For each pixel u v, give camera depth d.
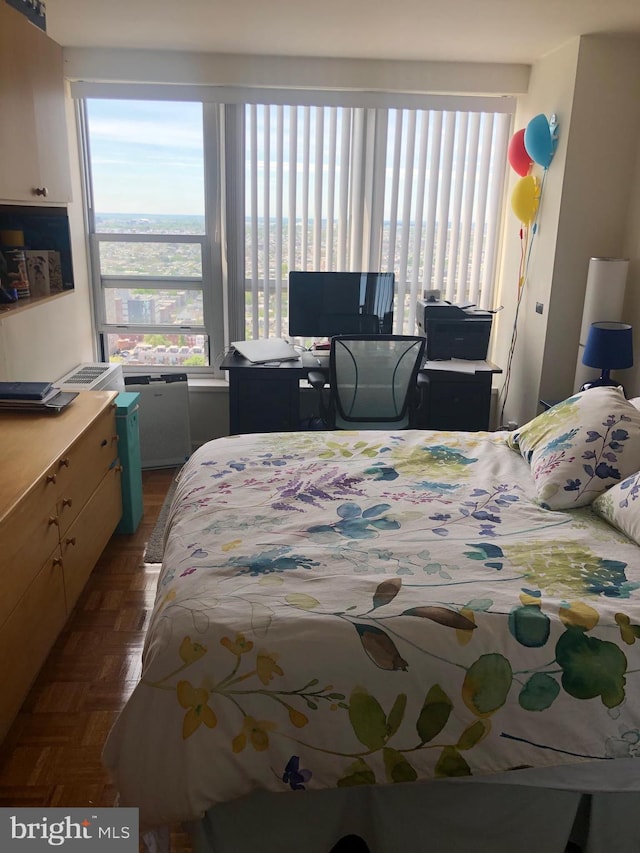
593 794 1.49
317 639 1.43
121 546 3.12
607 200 3.52
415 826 1.51
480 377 3.80
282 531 1.87
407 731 1.41
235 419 3.79
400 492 2.14
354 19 3.08
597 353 3.14
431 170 4.12
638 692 1.43
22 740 1.95
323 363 3.81
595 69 3.33
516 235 4.12
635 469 2.04
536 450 2.29
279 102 3.92
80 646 2.38
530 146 3.58
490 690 1.42
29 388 2.62
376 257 4.24
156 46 3.66
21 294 2.76
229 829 1.46
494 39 3.38
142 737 1.39
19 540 1.85
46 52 2.76
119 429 3.09
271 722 1.39
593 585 1.61
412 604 1.51
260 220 4.16
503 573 1.66
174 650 1.43
